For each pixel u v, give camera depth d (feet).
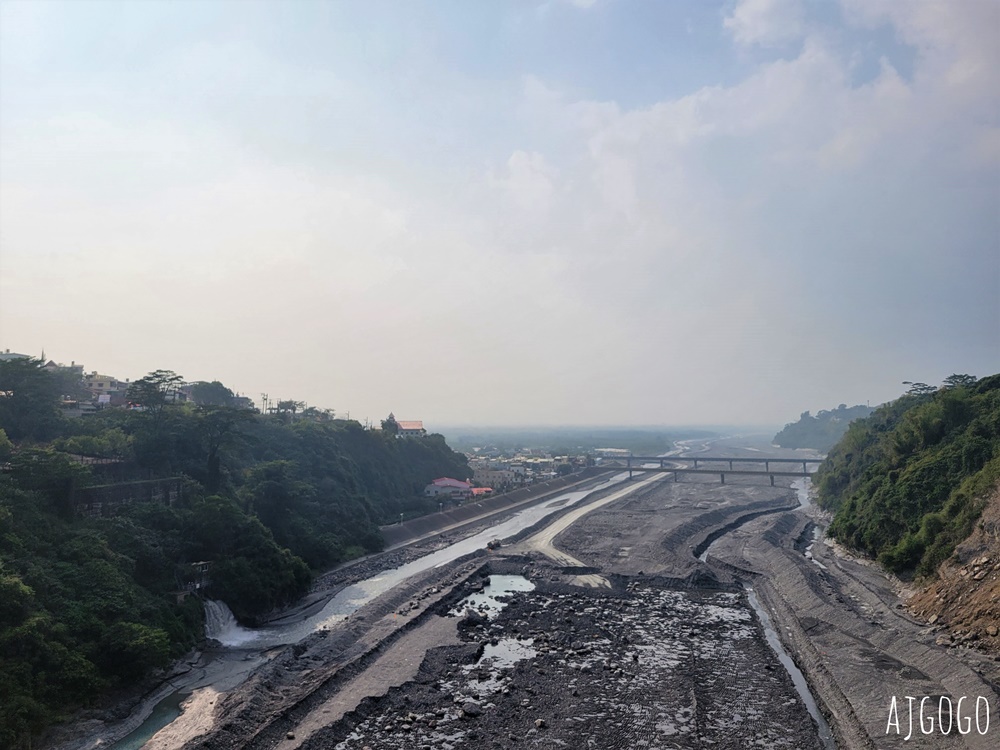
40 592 170.91
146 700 171.22
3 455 217.36
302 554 309.22
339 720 155.63
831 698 170.09
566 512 545.85
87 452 251.19
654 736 151.12
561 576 314.55
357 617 236.02
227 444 302.66
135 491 242.17
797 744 147.74
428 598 263.29
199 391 487.20
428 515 460.96
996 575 194.39
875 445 465.06
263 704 163.32
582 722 157.89
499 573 327.26
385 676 183.73
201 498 264.93
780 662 199.21
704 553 366.63
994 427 288.51
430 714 162.71
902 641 194.90
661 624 236.22
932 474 297.33
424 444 628.69
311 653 198.49
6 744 134.00
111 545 208.33
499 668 193.06
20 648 152.25
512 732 153.07
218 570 232.32
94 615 176.55
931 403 361.10
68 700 154.30
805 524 458.50
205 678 187.52
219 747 142.41
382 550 372.58
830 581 279.69
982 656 169.99
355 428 516.73
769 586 287.48
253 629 230.89
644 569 326.65
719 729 154.71
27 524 190.49
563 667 193.67
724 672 189.37
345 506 380.37
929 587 226.38
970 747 133.90
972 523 228.43
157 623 193.36
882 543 301.02
